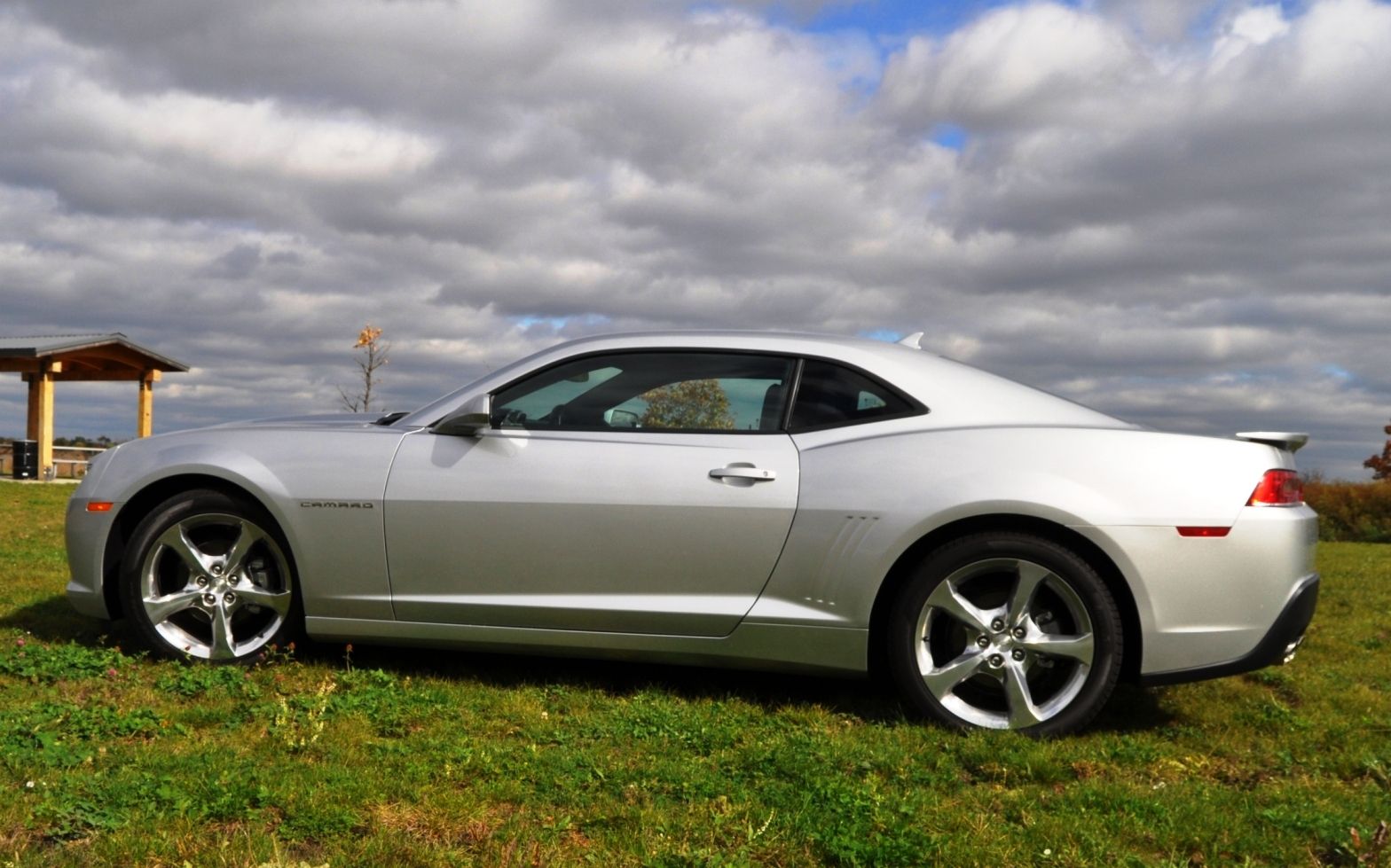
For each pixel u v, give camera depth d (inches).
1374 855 109.4
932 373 177.0
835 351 179.2
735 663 173.8
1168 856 117.0
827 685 189.9
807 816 120.4
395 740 147.1
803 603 169.2
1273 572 158.2
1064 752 153.5
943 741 156.2
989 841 117.2
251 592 190.2
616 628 175.3
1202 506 158.6
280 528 187.5
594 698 176.2
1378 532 735.1
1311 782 147.2
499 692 178.2
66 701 163.9
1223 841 120.0
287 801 120.5
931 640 167.8
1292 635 159.5
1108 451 162.4
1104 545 157.8
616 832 116.8
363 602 184.1
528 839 113.5
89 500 196.7
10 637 211.9
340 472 184.9
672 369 182.1
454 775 133.6
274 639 190.1
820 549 167.8
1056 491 159.8
